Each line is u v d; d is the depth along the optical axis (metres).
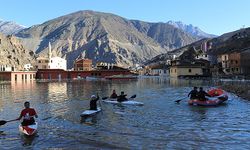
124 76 142.00
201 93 37.75
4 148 19.28
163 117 29.09
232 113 31.05
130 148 18.80
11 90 70.94
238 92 51.12
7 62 193.38
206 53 180.62
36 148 19.22
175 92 59.38
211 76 123.44
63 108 36.41
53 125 25.69
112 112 32.34
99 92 62.12
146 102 41.56
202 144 19.39
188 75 132.00
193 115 30.05
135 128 24.17
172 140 20.41
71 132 23.03
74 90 68.69
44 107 37.41
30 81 127.06
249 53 120.62
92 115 30.52
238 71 123.69
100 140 20.67
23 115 23.44
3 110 35.34
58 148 19.14
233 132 22.45
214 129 23.53
